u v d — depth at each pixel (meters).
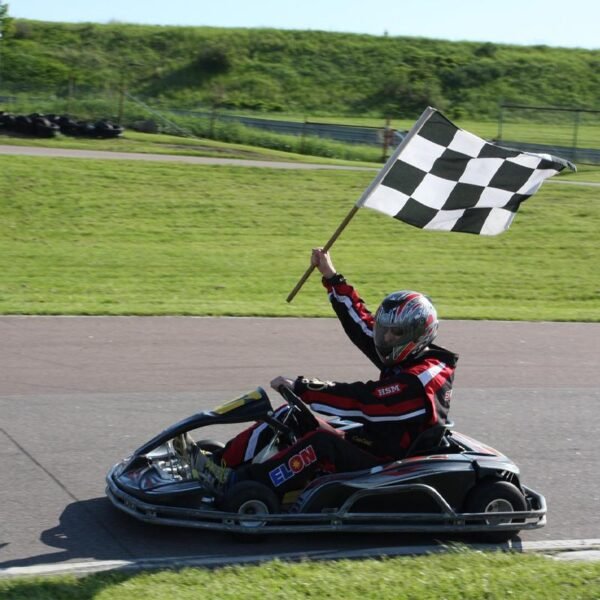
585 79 184.00
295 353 27.34
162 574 12.05
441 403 14.61
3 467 16.91
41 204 57.56
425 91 170.25
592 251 56.34
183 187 65.19
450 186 16.61
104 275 42.03
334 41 188.75
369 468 14.55
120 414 20.55
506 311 36.62
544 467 18.72
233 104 161.75
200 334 29.22
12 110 110.31
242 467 14.73
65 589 11.40
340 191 68.38
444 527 14.33
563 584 12.01
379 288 42.66
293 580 11.78
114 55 175.75
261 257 48.84
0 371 23.64
